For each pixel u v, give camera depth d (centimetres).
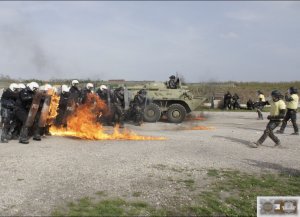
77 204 575
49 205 570
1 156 903
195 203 597
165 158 912
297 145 1150
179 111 1880
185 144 1123
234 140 1226
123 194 630
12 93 1116
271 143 1182
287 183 720
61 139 1191
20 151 970
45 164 825
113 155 938
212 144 1134
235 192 658
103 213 538
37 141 1141
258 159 930
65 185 673
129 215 539
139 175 750
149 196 624
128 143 1130
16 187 657
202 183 707
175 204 591
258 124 1858
